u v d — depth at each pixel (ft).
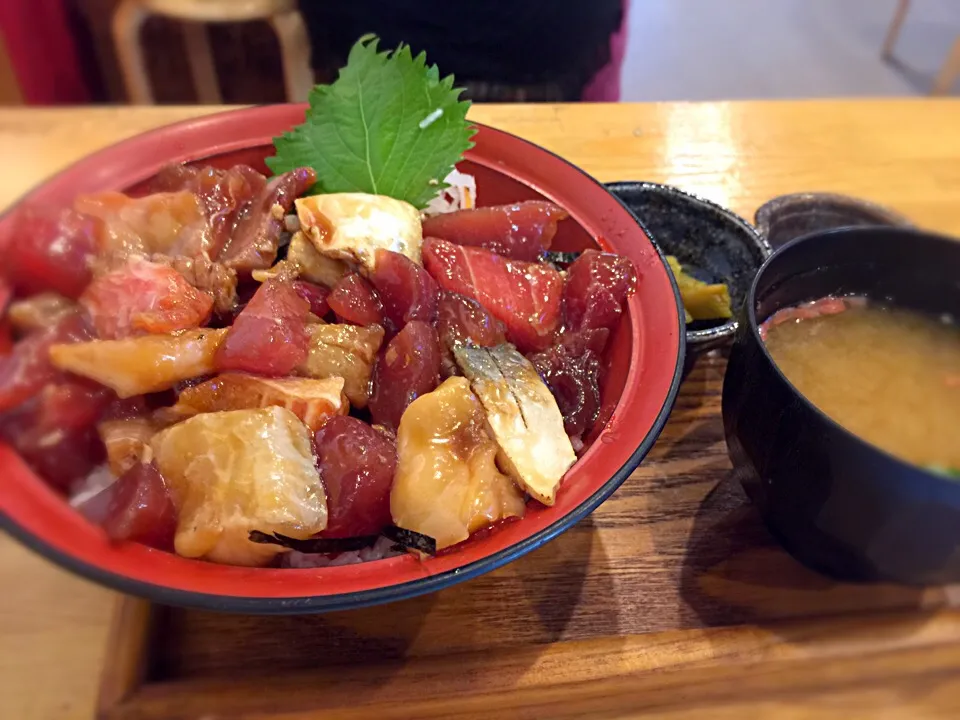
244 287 0.85
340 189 0.98
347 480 0.67
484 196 1.03
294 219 0.88
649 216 1.13
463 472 0.68
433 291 0.83
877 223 1.15
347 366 0.78
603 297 0.84
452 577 0.60
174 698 0.67
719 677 0.76
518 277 0.88
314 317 0.81
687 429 0.95
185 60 1.89
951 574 0.69
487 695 0.71
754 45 3.17
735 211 1.25
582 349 0.84
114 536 0.61
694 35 3.20
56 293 0.77
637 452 0.68
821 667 0.77
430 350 0.77
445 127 0.98
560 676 0.72
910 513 0.64
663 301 0.82
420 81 0.97
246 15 1.74
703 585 0.81
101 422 0.71
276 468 0.65
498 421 0.72
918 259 0.85
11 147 1.16
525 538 0.63
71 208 0.79
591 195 0.95
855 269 0.88
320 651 0.72
